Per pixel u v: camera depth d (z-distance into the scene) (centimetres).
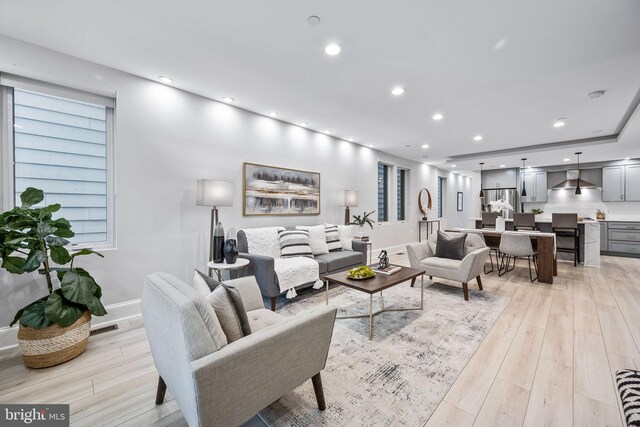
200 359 103
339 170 515
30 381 180
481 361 202
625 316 282
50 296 196
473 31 205
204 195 290
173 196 305
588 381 179
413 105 349
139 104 280
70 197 261
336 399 163
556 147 535
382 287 244
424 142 540
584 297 342
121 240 271
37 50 229
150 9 185
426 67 257
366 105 350
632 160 640
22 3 179
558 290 371
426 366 196
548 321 271
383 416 150
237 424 116
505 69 259
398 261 579
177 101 307
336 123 425
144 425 145
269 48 229
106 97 272
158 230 295
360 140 528
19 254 232
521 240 415
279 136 411
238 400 114
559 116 384
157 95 292
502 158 644
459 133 474
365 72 267
